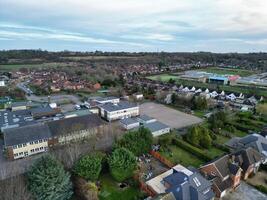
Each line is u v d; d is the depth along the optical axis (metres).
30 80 168.00
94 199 40.56
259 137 62.28
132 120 81.00
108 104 94.94
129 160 47.03
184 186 40.06
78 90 141.62
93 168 44.59
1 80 156.50
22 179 43.59
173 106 109.06
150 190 44.25
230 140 65.38
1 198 37.44
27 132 61.03
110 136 67.12
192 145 65.00
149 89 132.75
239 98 121.38
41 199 38.22
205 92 134.88
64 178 40.34
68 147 55.31
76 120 69.75
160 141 64.50
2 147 63.88
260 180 49.72
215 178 45.31
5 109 98.19
